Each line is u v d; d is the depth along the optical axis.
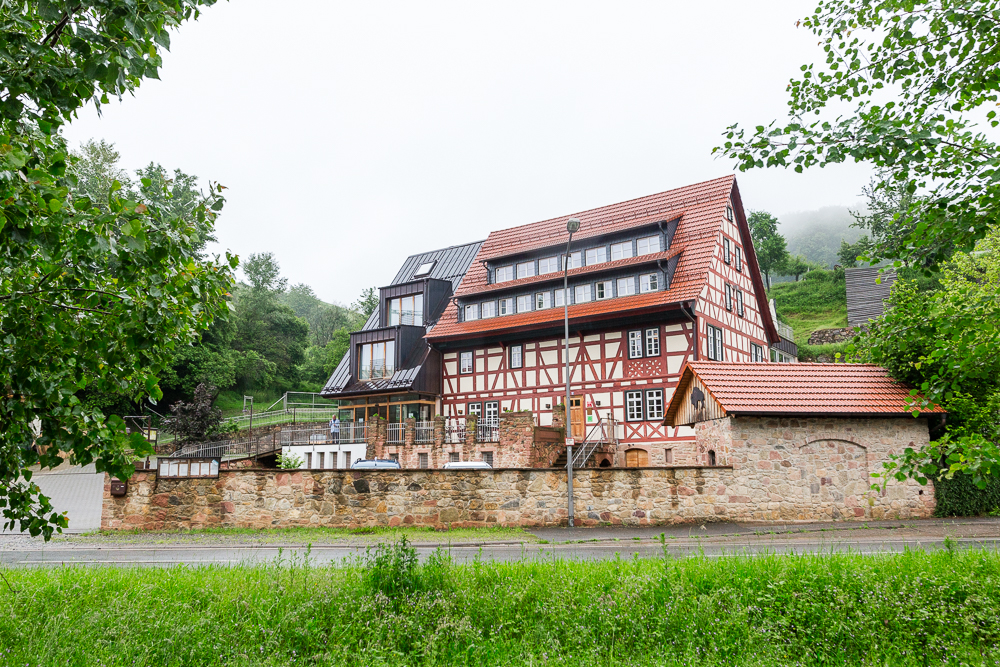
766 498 17.31
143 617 6.69
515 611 7.05
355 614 6.87
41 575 8.52
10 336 4.77
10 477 4.93
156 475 18.06
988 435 5.67
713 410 19.12
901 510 17.44
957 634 6.18
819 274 70.69
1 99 4.04
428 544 14.20
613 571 8.04
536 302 33.78
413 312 38.81
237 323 66.44
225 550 13.78
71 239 4.59
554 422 29.20
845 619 6.49
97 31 4.19
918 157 5.27
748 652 6.02
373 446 31.14
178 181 52.62
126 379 5.45
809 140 5.59
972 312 5.64
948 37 5.60
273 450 33.09
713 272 30.33
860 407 17.53
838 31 6.06
